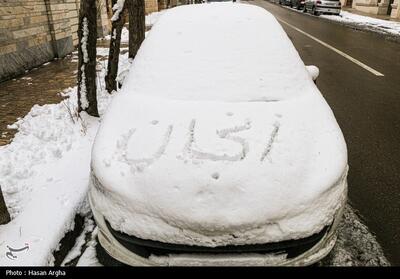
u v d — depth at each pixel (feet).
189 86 9.05
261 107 8.54
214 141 7.54
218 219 6.32
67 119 15.58
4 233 8.67
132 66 10.32
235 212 6.39
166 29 10.53
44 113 16.42
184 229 6.43
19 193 10.39
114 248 7.11
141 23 20.42
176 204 6.54
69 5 33.86
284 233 6.41
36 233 8.64
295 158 7.28
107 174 7.27
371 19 64.39
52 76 24.40
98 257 8.43
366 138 15.07
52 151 12.80
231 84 9.06
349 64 28.84
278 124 8.06
